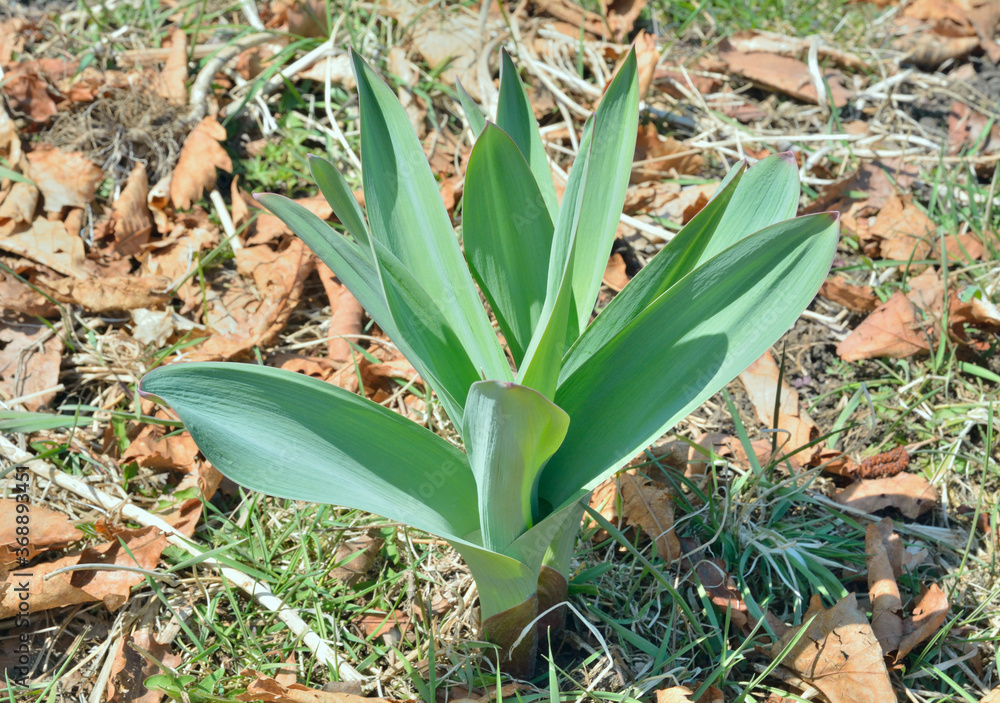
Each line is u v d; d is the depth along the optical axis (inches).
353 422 28.0
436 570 35.0
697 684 32.2
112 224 43.0
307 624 33.8
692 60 58.6
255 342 40.1
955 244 45.1
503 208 29.1
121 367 39.6
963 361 41.3
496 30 56.3
